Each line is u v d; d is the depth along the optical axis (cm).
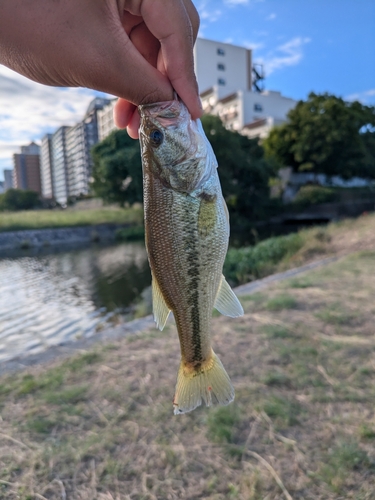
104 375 368
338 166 3447
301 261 1104
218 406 306
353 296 563
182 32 139
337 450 252
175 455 257
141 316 801
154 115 157
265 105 5006
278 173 3600
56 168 10781
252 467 244
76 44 133
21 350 736
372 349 388
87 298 1166
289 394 320
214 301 177
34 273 1612
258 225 3062
